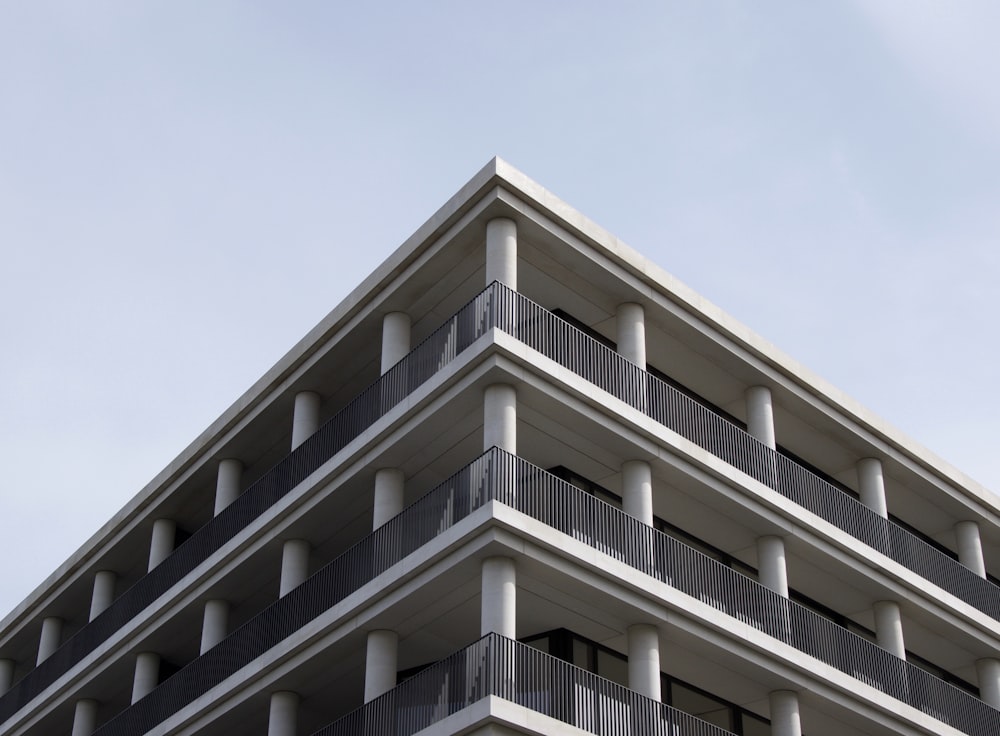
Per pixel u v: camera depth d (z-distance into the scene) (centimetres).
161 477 4041
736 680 3195
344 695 3291
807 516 3384
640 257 3238
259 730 3450
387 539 2998
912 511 4044
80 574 4397
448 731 2562
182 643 3897
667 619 2922
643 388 3128
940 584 3766
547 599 2870
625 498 3067
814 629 3331
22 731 4353
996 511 4072
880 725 3359
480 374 2855
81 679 4109
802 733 3450
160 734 3512
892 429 3788
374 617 2925
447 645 3073
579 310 3297
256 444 3816
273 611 3309
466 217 3069
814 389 3588
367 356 3462
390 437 3092
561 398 2920
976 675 4003
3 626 4775
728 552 3497
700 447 3197
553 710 2673
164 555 4066
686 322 3316
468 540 2722
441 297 3259
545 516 2833
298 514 3341
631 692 2822
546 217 3070
